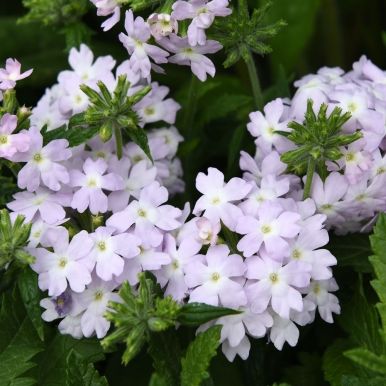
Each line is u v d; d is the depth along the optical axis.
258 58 0.53
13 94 0.39
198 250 0.39
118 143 0.41
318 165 0.39
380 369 0.36
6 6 0.55
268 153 0.41
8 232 0.38
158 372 0.38
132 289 0.38
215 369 0.41
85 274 0.38
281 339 0.38
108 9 0.40
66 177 0.39
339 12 0.54
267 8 0.40
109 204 0.40
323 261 0.38
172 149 0.43
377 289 0.37
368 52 0.56
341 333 0.43
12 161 0.39
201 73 0.40
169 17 0.38
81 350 0.40
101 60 0.43
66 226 0.40
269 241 0.38
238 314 0.38
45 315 0.39
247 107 0.47
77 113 0.41
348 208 0.40
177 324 0.38
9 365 0.39
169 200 0.45
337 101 0.40
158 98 0.43
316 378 0.42
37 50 0.52
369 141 0.39
